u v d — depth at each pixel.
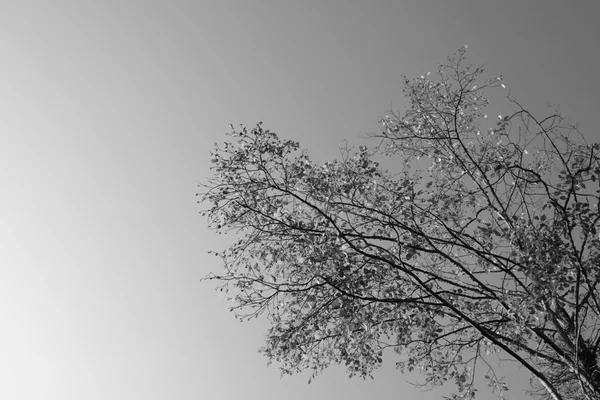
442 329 10.89
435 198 11.34
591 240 9.38
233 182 10.96
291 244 10.93
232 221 10.85
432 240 11.55
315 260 9.91
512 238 9.30
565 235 9.34
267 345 10.31
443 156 12.12
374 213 11.23
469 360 11.42
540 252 8.59
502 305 10.23
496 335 10.24
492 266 10.92
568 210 9.29
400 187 11.20
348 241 9.77
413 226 11.20
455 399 11.20
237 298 10.59
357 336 10.42
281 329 10.38
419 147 12.39
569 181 9.64
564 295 9.53
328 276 9.88
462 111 11.95
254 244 11.05
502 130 10.51
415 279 10.10
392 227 10.55
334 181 11.09
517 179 10.15
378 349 10.73
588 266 9.16
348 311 9.64
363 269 10.20
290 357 10.43
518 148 10.42
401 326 10.80
